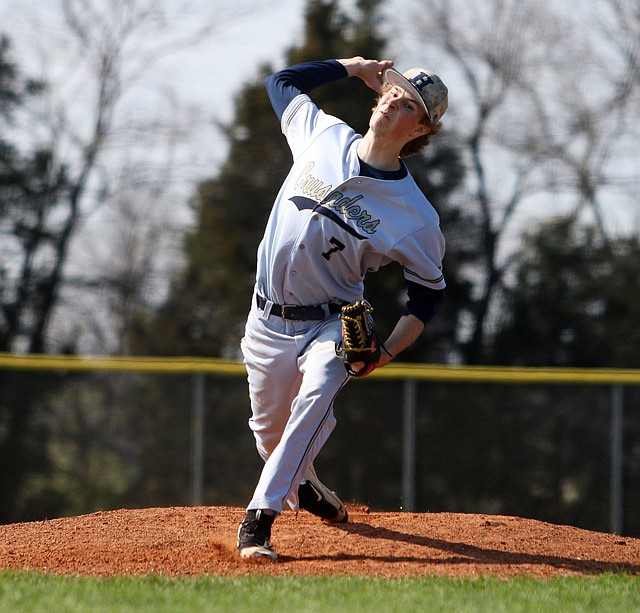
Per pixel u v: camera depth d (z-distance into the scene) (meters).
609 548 18.73
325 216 16.23
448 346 69.62
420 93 16.06
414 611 11.97
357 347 15.88
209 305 70.75
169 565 16.05
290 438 15.96
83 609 11.96
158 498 37.66
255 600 12.48
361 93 68.25
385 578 14.75
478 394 38.44
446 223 70.44
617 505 38.00
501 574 15.84
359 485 38.22
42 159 71.62
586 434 38.34
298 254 16.39
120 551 17.14
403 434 38.28
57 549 17.47
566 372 38.41
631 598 13.27
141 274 71.62
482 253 71.06
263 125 71.31
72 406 38.00
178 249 71.44
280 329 16.84
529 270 70.94
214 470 37.69
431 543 17.86
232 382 37.94
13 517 37.59
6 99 71.31
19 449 37.72
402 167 16.66
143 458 37.75
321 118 17.56
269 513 15.98
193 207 71.38
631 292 69.81
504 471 38.31
